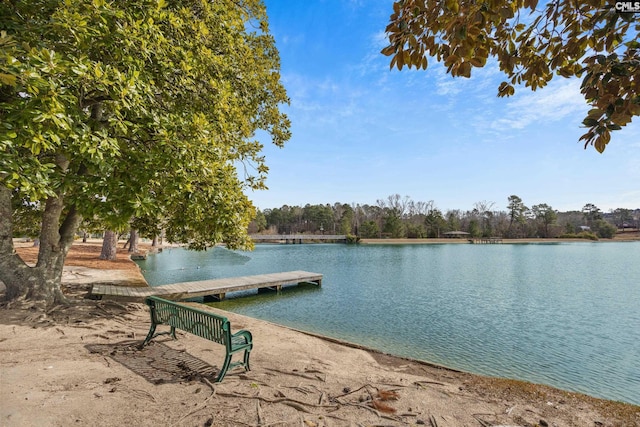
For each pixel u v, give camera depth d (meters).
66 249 7.21
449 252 46.00
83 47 4.55
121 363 4.32
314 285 17.31
